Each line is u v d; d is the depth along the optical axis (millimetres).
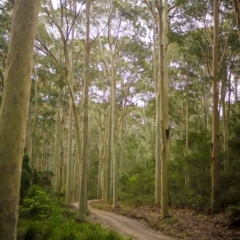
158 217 16750
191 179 20656
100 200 34312
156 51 26953
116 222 16406
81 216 14273
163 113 16156
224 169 18609
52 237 9156
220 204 15992
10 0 16391
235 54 24297
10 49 6098
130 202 25406
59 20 23297
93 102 37281
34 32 6242
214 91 17203
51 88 34188
